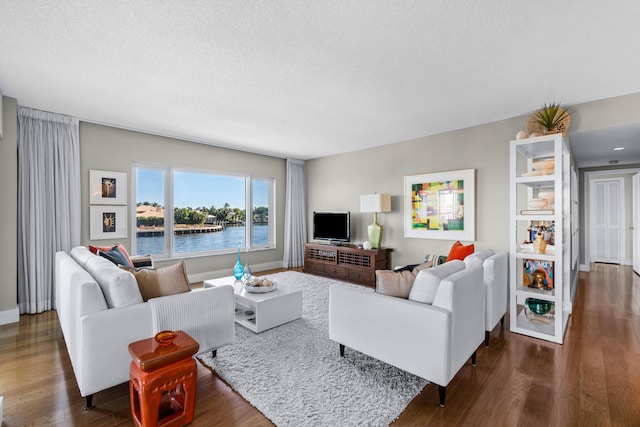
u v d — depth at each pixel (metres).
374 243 5.01
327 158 6.21
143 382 1.51
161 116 3.73
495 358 2.40
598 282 4.96
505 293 3.18
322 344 2.61
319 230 5.93
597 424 1.65
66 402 1.84
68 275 2.16
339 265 5.27
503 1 1.70
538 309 2.99
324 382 2.04
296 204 6.47
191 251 5.07
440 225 4.46
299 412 1.73
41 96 3.12
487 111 3.56
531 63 2.42
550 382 2.05
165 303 1.94
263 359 2.35
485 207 4.04
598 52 2.25
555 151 2.72
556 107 3.08
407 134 4.56
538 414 1.73
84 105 3.36
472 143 4.15
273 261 6.25
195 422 1.67
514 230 2.97
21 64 2.44
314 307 3.61
